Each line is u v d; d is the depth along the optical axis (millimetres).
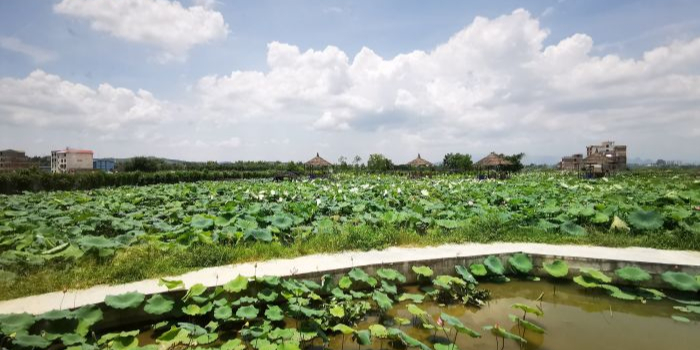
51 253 7090
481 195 16109
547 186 21344
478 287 7152
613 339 5262
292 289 5703
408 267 7211
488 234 9305
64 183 27266
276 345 4539
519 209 12891
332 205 13180
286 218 10109
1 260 6438
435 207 12711
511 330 5520
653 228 9156
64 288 5695
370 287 6898
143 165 50594
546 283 7379
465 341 5156
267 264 7027
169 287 5402
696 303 6320
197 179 40719
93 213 11586
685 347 5031
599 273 6824
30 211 12656
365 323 5660
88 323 4770
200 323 5516
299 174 41406
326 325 5324
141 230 9680
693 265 6875
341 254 7777
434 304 6465
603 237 8844
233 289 5609
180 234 8977
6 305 5051
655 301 6535
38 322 4598
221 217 10031
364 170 50312
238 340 4707
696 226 8984
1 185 23172
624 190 18234
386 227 10000
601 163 38531
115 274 6230
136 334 4727
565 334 5398
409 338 4617
